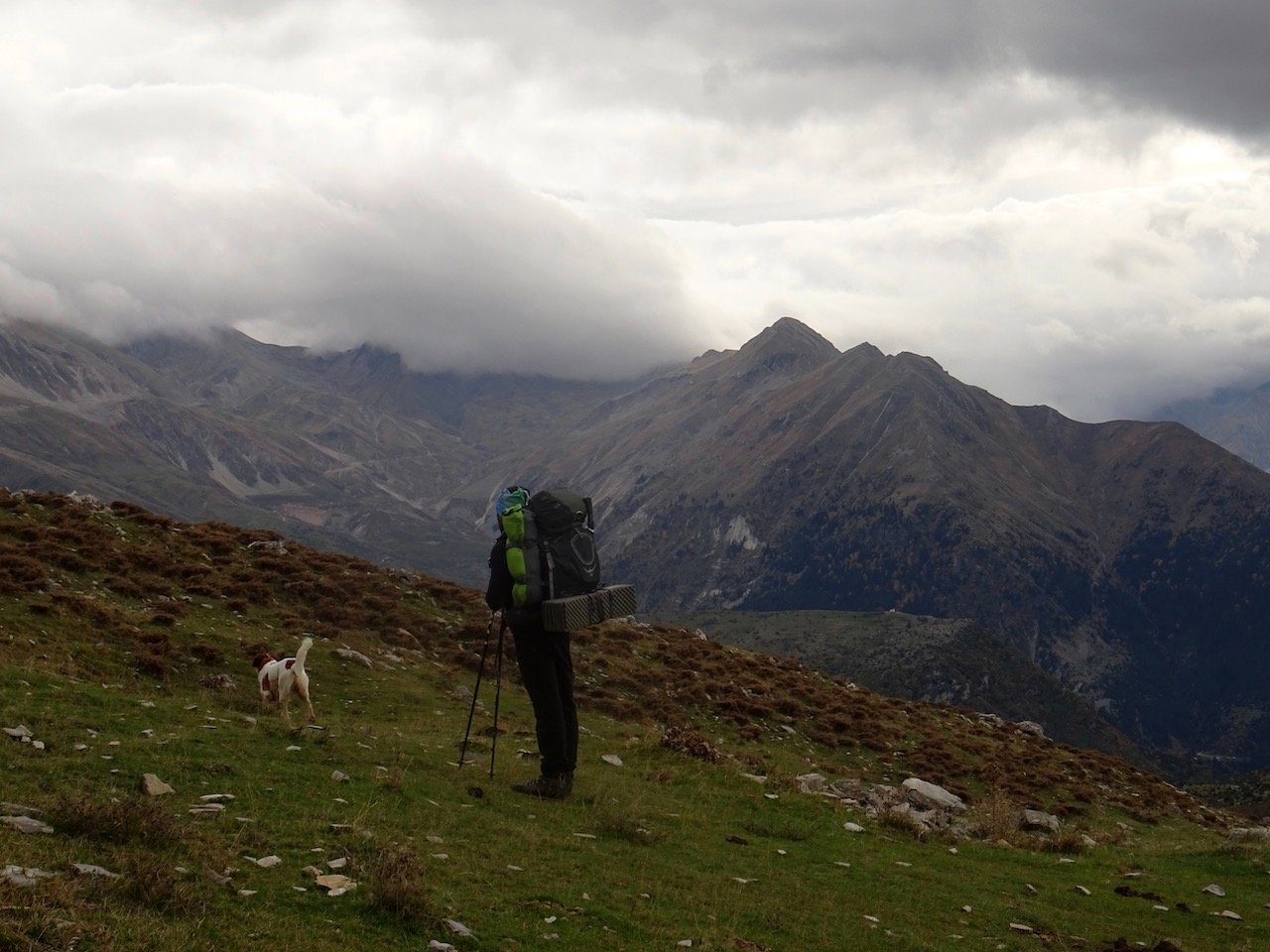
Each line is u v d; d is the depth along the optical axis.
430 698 26.17
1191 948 13.56
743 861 14.52
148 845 9.35
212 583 30.78
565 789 15.69
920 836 19.05
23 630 21.83
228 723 15.75
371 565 38.25
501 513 15.01
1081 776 35.44
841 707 36.19
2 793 9.95
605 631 38.69
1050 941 13.25
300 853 10.20
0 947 6.45
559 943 9.48
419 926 9.02
